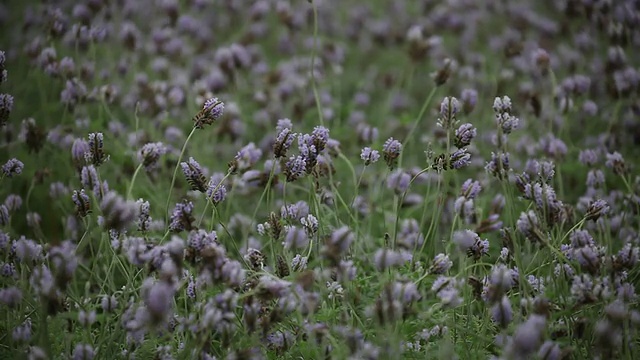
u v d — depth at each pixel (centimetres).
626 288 233
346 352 227
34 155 272
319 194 248
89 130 276
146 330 230
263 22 358
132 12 319
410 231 255
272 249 240
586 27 312
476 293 236
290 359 235
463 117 283
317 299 232
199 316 229
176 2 313
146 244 230
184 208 233
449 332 236
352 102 313
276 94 303
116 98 288
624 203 257
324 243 243
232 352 229
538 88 304
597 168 274
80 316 229
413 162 286
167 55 310
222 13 359
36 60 286
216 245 230
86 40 292
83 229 260
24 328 231
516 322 232
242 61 295
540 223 237
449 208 262
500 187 272
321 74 311
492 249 258
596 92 302
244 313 231
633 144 282
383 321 225
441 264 232
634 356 231
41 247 236
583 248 230
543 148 267
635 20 295
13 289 231
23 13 322
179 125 293
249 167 251
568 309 230
